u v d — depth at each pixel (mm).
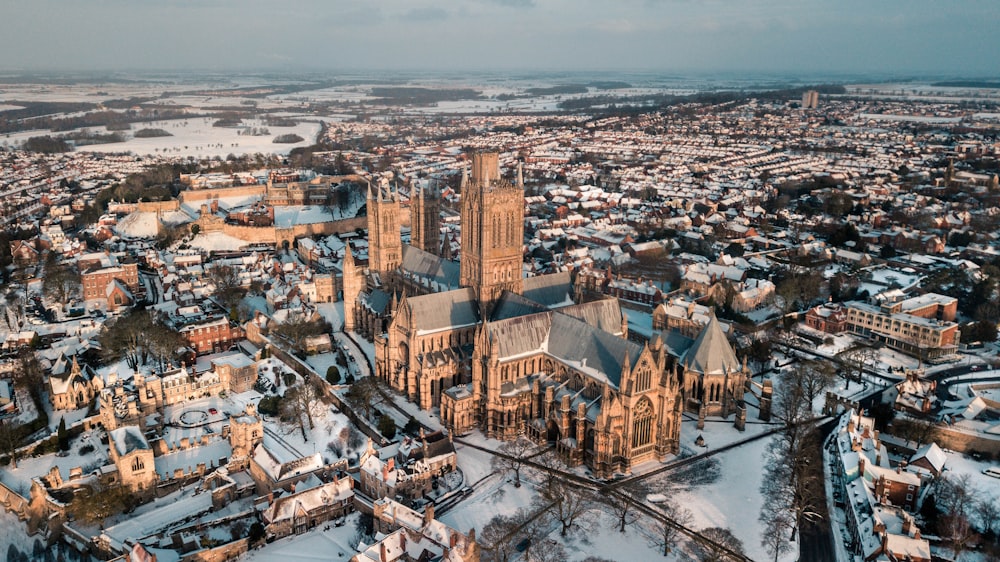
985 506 195875
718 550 184500
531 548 186125
